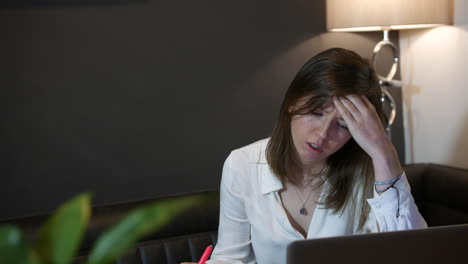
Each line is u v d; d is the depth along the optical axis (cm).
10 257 38
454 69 250
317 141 151
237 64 283
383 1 238
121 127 277
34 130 270
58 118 272
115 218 195
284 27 284
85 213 41
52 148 272
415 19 236
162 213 42
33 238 179
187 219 204
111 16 271
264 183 169
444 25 248
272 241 166
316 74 150
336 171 165
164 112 280
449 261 92
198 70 280
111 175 279
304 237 168
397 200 148
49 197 274
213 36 280
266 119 288
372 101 154
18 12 265
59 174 274
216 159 286
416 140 285
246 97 285
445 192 233
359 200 166
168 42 276
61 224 40
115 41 272
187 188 285
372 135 147
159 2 274
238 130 286
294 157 165
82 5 269
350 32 288
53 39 268
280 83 287
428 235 91
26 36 266
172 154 282
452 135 256
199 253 203
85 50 271
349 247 88
